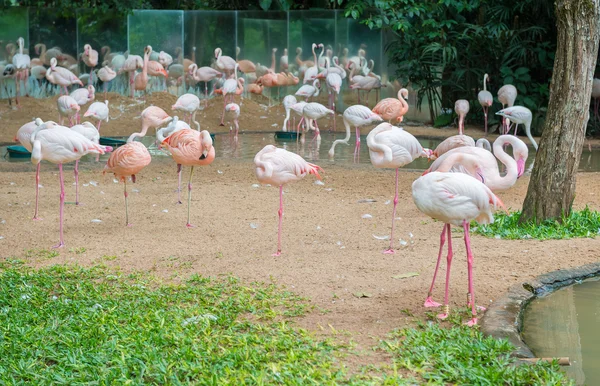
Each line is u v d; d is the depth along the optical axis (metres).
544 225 7.88
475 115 18.59
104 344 4.68
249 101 20.70
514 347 4.58
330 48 21.06
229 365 4.32
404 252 6.99
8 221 8.36
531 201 8.00
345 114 13.37
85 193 9.98
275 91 21.45
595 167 12.65
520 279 6.08
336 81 18.50
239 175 11.34
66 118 17.97
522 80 17.44
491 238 7.50
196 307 5.47
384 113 14.88
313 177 11.08
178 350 4.57
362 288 5.91
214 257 6.94
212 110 19.77
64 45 20.52
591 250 6.93
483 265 6.50
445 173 5.20
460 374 4.20
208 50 21.53
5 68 19.45
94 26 20.64
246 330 5.03
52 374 4.27
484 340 4.70
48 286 6.06
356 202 9.47
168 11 21.03
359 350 4.62
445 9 19.48
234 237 7.71
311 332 4.93
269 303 5.53
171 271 6.54
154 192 10.09
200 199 9.65
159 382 4.20
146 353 4.51
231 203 9.41
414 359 4.42
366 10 20.25
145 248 7.31
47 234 7.85
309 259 6.79
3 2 19.67
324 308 5.46
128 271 6.55
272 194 9.98
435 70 19.08
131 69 20.34
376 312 5.36
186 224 8.29
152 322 5.13
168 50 21.23
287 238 7.65
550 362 4.35
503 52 17.83
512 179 7.21
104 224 8.30
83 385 4.12
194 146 8.02
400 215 8.70
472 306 5.16
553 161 7.88
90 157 13.16
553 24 18.36
